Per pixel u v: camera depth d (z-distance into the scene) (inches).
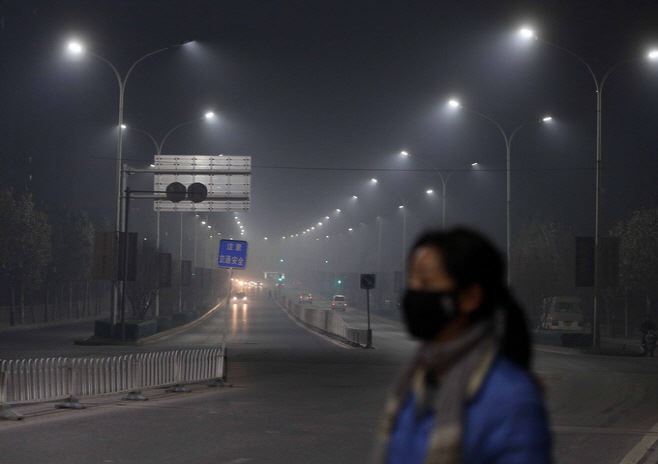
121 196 3201.3
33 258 4271.7
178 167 2950.3
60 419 1117.7
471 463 159.8
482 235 173.5
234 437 982.4
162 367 1519.4
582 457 899.4
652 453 914.7
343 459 842.2
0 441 916.0
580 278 3186.5
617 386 1856.5
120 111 3255.4
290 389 1637.6
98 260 3191.4
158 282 4284.0
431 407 168.4
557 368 2427.4
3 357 2266.2
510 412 159.2
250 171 2942.9
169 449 888.9
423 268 171.8
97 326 3289.9
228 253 1883.6
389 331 4758.9
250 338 3796.8
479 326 169.2
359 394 1540.4
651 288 3937.0
